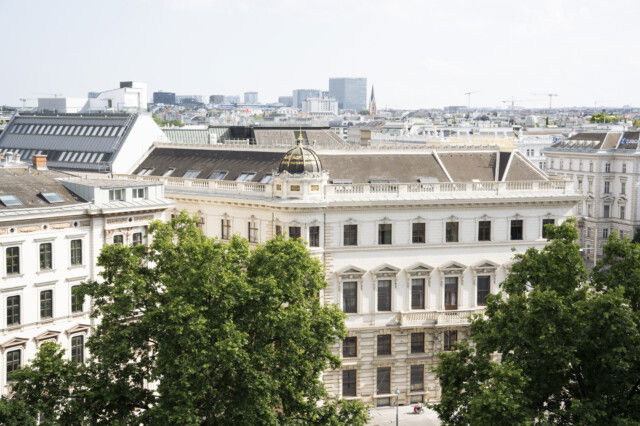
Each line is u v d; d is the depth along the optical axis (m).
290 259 73.38
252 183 108.62
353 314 105.38
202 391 65.75
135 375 70.19
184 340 65.81
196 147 129.25
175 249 72.38
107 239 91.88
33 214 84.75
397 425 96.50
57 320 88.12
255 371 66.81
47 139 166.00
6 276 83.56
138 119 153.38
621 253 70.12
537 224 110.94
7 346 83.50
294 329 69.69
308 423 72.00
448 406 68.25
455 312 107.38
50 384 67.69
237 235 75.38
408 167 113.50
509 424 61.12
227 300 67.75
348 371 106.00
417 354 107.50
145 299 70.88
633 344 63.53
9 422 63.03
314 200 103.19
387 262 106.06
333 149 112.25
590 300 65.75
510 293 72.94
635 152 196.75
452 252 108.19
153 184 97.00
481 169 117.06
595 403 63.22
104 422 68.31
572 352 63.38
